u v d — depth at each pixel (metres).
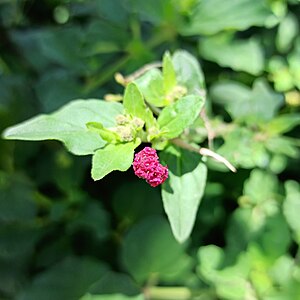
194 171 0.10
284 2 0.15
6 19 0.17
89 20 0.17
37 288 0.15
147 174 0.09
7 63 0.17
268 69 0.15
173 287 0.15
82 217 0.15
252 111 0.13
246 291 0.14
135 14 0.15
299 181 0.16
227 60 0.15
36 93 0.16
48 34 0.15
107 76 0.15
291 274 0.14
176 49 0.15
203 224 0.15
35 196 0.16
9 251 0.16
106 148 0.10
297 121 0.13
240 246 0.14
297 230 0.14
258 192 0.15
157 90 0.11
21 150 0.16
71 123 0.10
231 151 0.13
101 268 0.15
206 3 0.14
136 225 0.15
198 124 0.12
